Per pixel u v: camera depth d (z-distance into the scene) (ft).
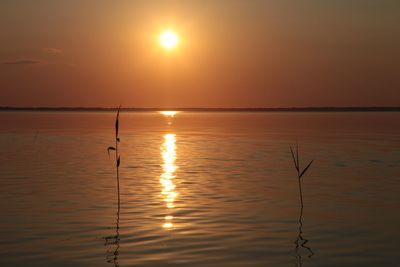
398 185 86.28
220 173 102.83
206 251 47.21
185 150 158.81
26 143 186.09
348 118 620.90
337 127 334.03
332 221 59.47
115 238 51.55
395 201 71.82
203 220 59.77
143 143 189.78
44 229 55.16
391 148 160.15
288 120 537.24
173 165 117.50
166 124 420.36
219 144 183.62
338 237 52.34
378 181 91.04
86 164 119.14
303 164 119.03
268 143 187.11
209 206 68.23
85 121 471.21
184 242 50.16
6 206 67.67
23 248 48.01
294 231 54.80
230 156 139.13
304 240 51.21
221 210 65.57
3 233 53.52
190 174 101.35
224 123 445.78
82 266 42.83
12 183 88.38
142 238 51.65
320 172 103.86
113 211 64.54
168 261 44.21
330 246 49.06
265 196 75.97
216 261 44.27
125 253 46.47
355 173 102.12
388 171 104.94
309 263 43.80
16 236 52.29
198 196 75.92
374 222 58.90
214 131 285.23
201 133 263.49
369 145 172.96
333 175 99.19
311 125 376.07
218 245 49.24
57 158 133.28
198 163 121.90
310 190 81.56
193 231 54.49
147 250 47.47
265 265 43.24
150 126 369.09
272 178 95.45
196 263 43.68
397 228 56.08
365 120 516.32
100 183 88.69
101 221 58.95
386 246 48.96
